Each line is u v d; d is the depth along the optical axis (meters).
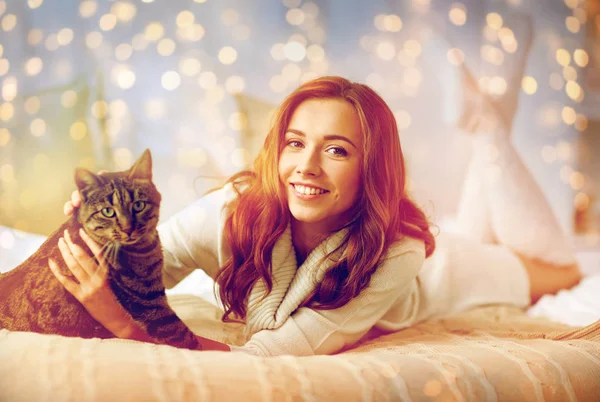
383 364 0.87
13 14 2.15
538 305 1.78
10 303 0.93
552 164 2.97
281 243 1.14
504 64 2.34
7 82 2.10
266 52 2.62
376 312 1.17
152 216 0.97
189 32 2.37
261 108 2.51
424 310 1.56
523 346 1.04
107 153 2.20
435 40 2.38
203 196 1.30
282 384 0.79
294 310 1.11
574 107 3.04
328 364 0.86
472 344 1.09
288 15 2.66
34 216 2.10
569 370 0.95
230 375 0.79
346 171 1.07
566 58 2.88
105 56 2.26
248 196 1.17
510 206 1.89
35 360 0.78
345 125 1.06
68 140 2.14
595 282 1.86
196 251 1.24
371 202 1.11
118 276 0.94
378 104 1.12
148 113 2.27
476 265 1.70
